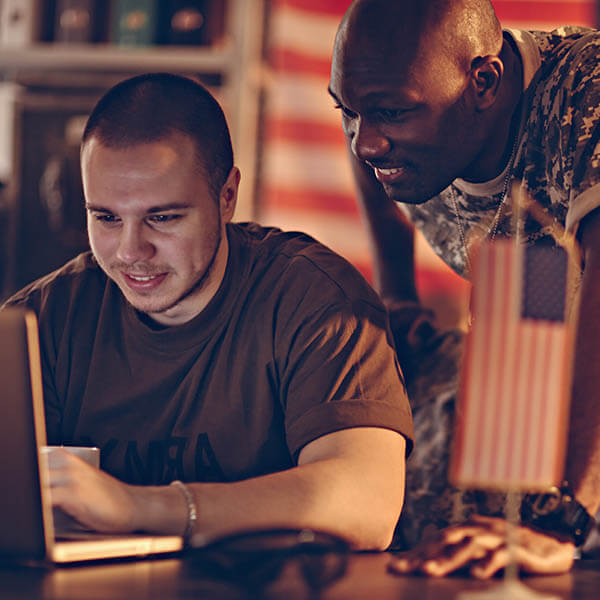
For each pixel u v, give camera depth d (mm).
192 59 3168
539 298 819
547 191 1581
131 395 1444
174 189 1292
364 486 1188
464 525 1041
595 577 1049
